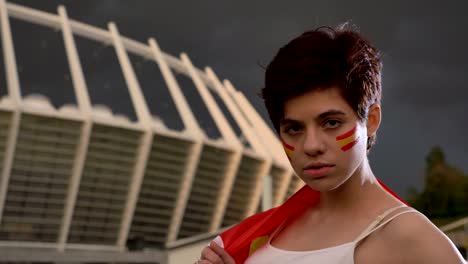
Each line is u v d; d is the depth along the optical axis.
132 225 74.50
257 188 82.38
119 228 73.50
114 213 73.44
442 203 75.81
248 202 82.31
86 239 71.94
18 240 68.94
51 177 70.69
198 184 77.88
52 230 70.38
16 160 69.31
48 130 70.44
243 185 81.69
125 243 73.44
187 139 75.88
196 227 78.50
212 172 78.94
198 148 76.19
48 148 70.44
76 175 70.88
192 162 76.44
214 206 79.31
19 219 69.06
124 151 73.56
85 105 73.56
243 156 80.44
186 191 76.38
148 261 52.38
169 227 76.44
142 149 73.88
